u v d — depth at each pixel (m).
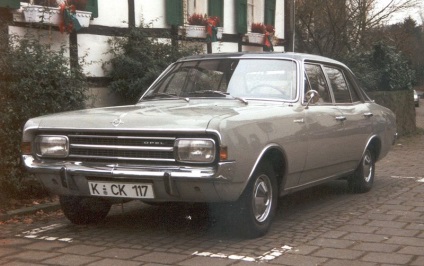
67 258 5.49
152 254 5.60
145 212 7.55
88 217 6.77
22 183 7.93
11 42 8.27
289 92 7.01
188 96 7.22
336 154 7.64
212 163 5.59
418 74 78.00
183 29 14.51
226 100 6.94
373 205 8.02
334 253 5.64
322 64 7.97
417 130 21.14
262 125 6.09
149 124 5.79
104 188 5.96
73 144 6.11
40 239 6.19
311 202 8.25
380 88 20.28
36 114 8.19
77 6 11.09
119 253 5.64
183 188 5.68
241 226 6.05
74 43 11.40
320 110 7.30
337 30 20.64
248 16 18.27
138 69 12.12
